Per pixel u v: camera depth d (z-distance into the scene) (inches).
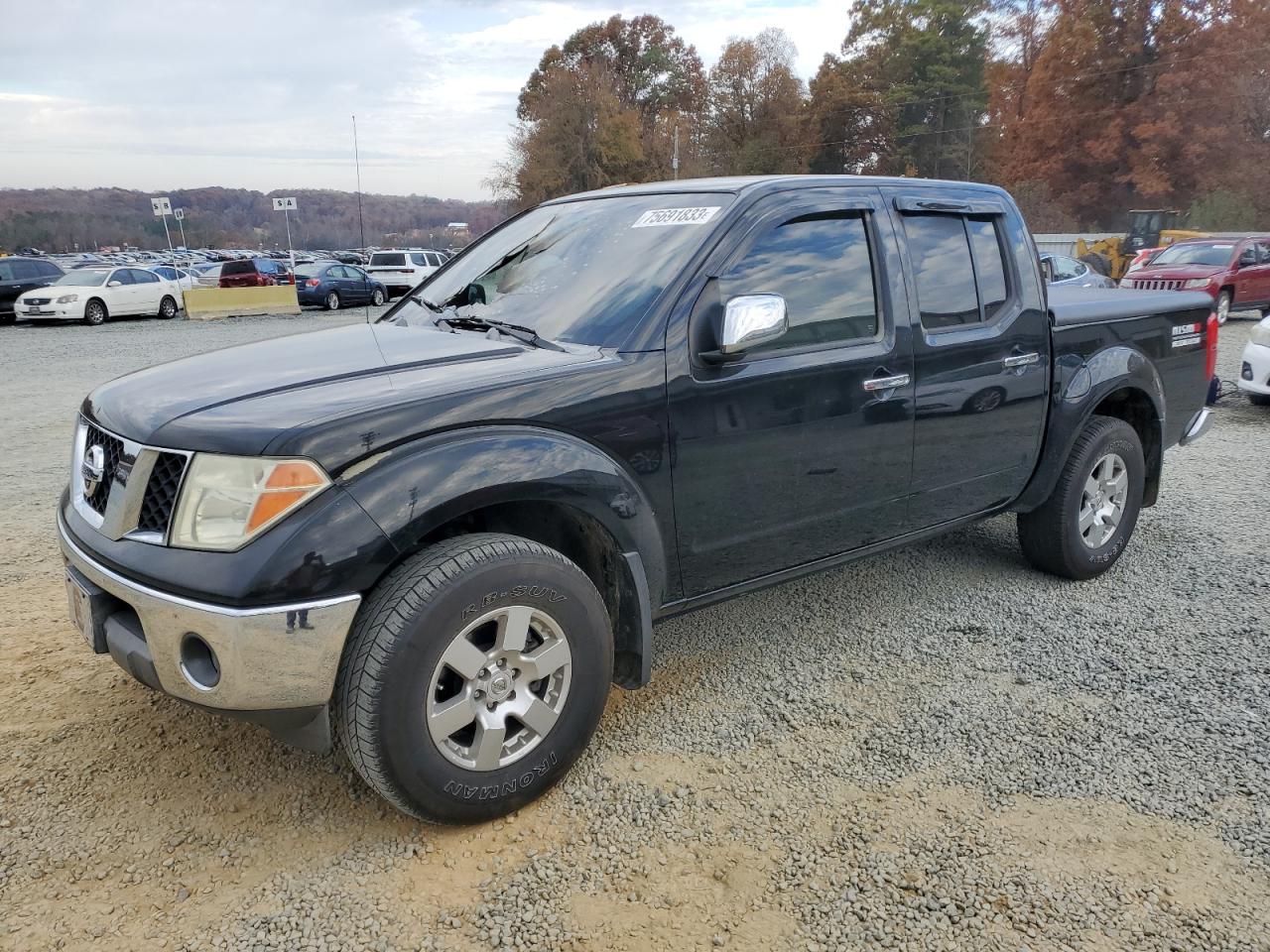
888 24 2534.5
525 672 102.9
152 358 565.3
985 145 2349.9
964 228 152.9
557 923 89.8
